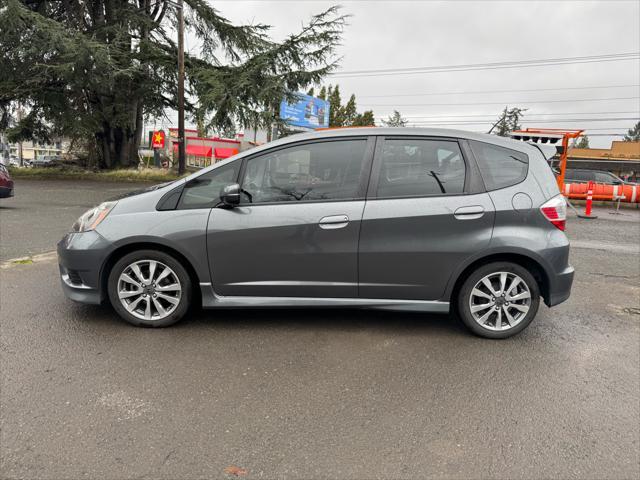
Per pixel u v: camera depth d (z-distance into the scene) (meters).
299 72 24.47
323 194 3.69
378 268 3.65
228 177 3.75
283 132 25.88
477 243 3.61
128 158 29.38
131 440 2.32
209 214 3.67
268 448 2.29
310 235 3.62
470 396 2.85
